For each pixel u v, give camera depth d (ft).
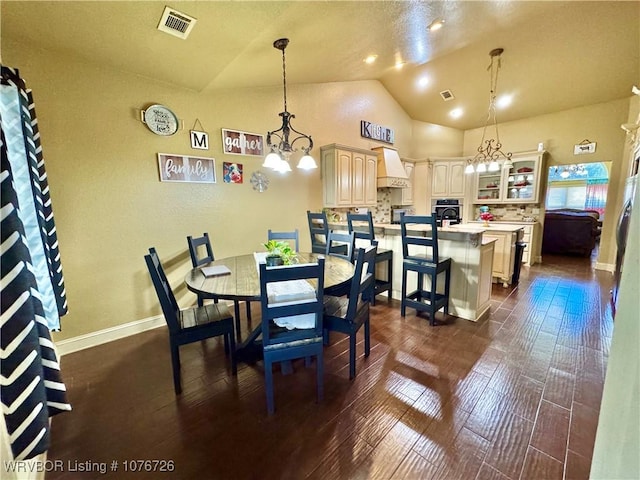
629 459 1.83
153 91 8.87
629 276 1.96
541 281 14.11
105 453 4.85
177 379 6.29
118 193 8.49
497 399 5.96
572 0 9.19
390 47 10.22
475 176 19.44
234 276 7.02
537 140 17.72
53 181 7.47
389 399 6.01
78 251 7.98
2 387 2.98
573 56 12.29
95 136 7.99
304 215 13.47
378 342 8.36
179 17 5.71
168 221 9.51
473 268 9.62
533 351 7.76
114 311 8.71
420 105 18.16
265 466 4.58
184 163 9.67
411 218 9.46
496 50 12.28
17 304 3.05
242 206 11.28
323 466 4.56
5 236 2.99
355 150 14.21
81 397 6.21
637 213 1.88
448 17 8.61
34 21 5.78
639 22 10.11
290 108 12.59
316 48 8.72
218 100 10.32
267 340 5.51
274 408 5.82
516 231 13.33
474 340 8.41
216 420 5.54
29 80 6.95
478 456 4.68
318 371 5.88
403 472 4.43
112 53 7.25
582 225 19.56
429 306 9.39
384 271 12.30
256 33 6.46
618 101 14.96
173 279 9.77
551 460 4.58
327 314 6.74
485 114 18.24
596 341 8.25
